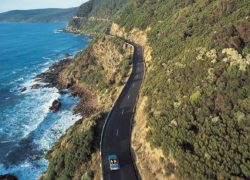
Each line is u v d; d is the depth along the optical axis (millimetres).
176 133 34750
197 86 38719
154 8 107125
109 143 43719
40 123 70625
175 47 59000
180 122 36031
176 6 92312
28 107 81062
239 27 41156
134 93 60125
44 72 118812
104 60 97000
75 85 96562
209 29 50500
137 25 103812
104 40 104438
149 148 37656
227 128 31281
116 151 41750
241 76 34531
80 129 49312
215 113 34000
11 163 55375
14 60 144875
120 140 44281
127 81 66250
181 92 40688
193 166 30172
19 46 190375
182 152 31984
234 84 34156
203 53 42938
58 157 46750
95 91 85750
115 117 51125
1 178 50625
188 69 43031
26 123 71250
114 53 93562
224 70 37219
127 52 88938
